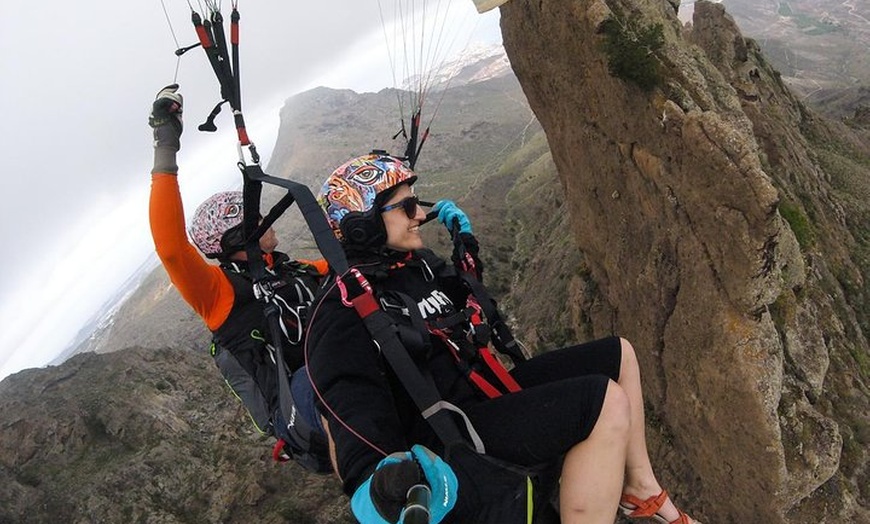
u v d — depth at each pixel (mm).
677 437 20328
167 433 55312
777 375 16188
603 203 22125
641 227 20000
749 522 18312
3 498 50531
